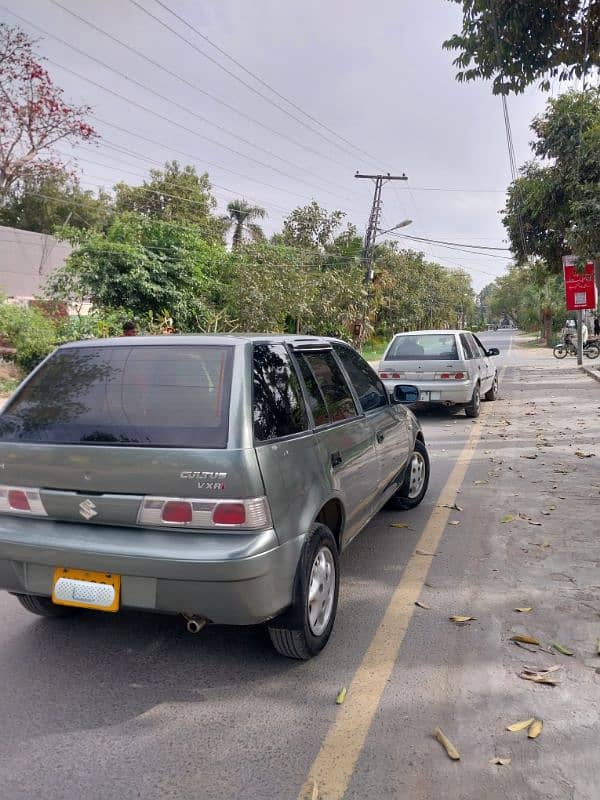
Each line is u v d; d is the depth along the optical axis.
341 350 4.81
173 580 2.99
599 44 8.45
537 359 33.56
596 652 3.55
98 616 4.08
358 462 4.25
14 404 3.58
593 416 12.47
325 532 3.55
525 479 7.54
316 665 3.46
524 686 3.23
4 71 21.92
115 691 3.23
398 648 3.63
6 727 2.94
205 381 3.27
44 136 23.36
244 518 2.98
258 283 25.56
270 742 2.82
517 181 23.02
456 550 5.20
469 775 2.60
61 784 2.57
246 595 2.97
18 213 35.19
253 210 41.69
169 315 21.55
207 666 3.46
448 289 74.00
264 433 3.21
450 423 12.02
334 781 2.57
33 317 18.27
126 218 23.22
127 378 3.41
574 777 2.58
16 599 4.38
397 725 2.93
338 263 36.12
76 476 3.20
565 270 25.36
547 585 4.47
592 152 16.66
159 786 2.55
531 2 8.06
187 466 3.01
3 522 3.37
